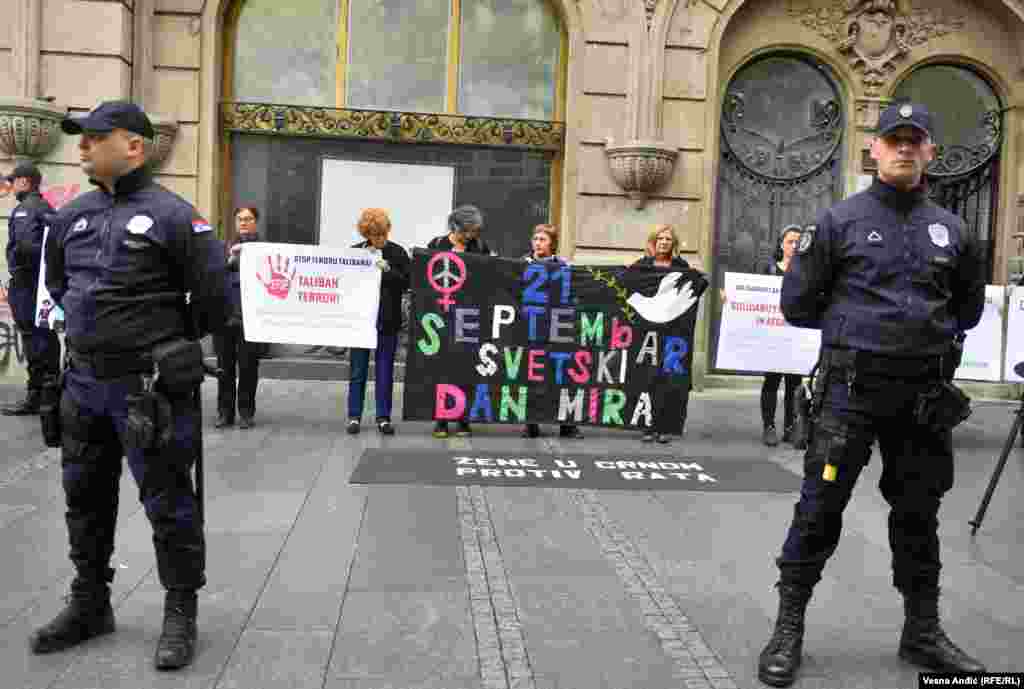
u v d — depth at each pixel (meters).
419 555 4.49
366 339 7.36
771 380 7.66
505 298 7.43
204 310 3.41
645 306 7.50
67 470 3.38
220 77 10.30
